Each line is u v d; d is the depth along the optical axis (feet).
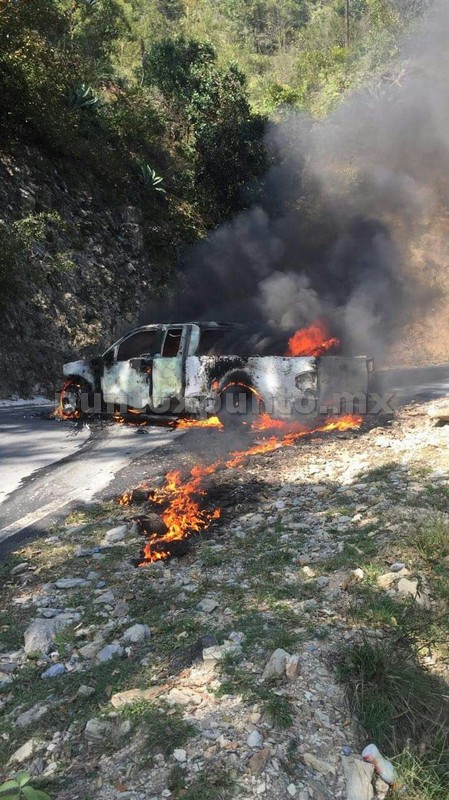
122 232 66.95
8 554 14.96
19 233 50.11
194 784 7.42
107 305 58.23
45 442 27.02
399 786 7.74
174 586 12.85
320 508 16.66
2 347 45.60
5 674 10.18
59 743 8.45
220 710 8.60
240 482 19.62
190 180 85.25
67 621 11.67
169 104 94.84
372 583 12.10
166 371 29.35
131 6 164.25
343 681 9.26
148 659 10.14
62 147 64.39
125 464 22.36
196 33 193.67
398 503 15.89
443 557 12.92
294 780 7.54
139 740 8.20
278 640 10.11
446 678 9.60
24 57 59.47
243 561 13.82
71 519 17.11
